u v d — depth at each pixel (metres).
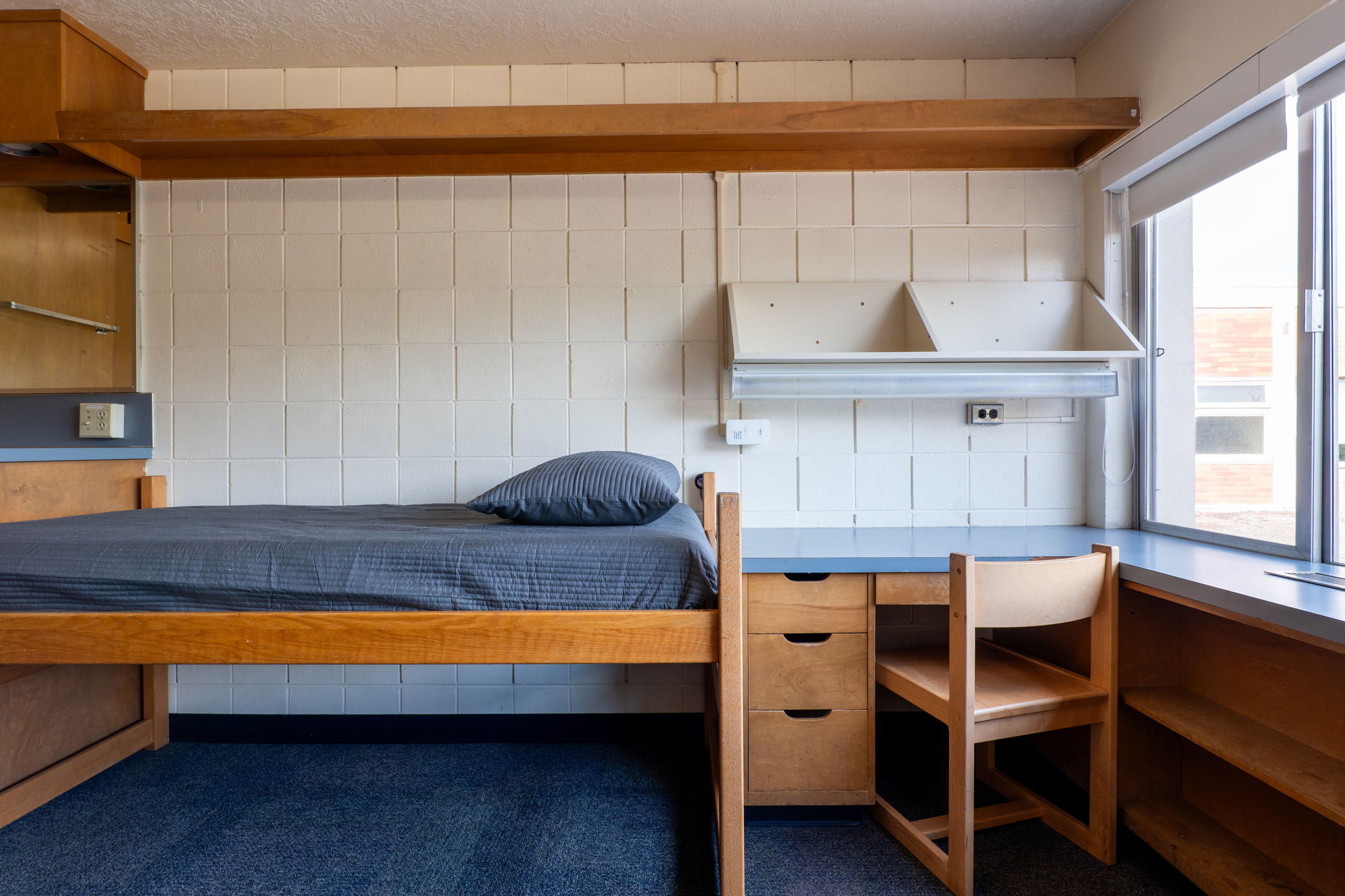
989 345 2.45
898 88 2.58
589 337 2.57
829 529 2.51
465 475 2.57
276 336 2.58
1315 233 1.73
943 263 2.57
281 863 1.76
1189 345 2.23
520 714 2.55
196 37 2.38
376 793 2.12
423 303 2.57
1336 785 1.32
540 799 2.09
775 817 1.96
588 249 2.57
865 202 2.56
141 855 1.79
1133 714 1.84
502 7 2.24
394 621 1.45
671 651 1.45
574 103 2.57
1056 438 2.59
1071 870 1.71
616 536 1.55
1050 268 2.57
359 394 2.58
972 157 2.54
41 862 1.76
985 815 1.85
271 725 2.55
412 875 1.71
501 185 2.57
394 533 1.68
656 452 2.57
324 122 2.21
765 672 1.89
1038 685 1.78
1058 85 2.58
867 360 2.24
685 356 2.57
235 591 1.46
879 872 1.71
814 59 2.57
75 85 2.28
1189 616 1.82
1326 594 1.40
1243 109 1.84
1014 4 2.26
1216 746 1.50
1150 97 2.16
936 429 2.58
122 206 2.58
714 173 2.55
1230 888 1.48
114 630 1.45
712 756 2.08
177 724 2.56
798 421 2.57
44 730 2.11
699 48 2.48
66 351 2.57
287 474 2.58
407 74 2.58
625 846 1.83
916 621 2.59
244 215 2.58
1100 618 1.74
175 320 2.58
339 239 2.57
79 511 2.31
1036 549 2.03
